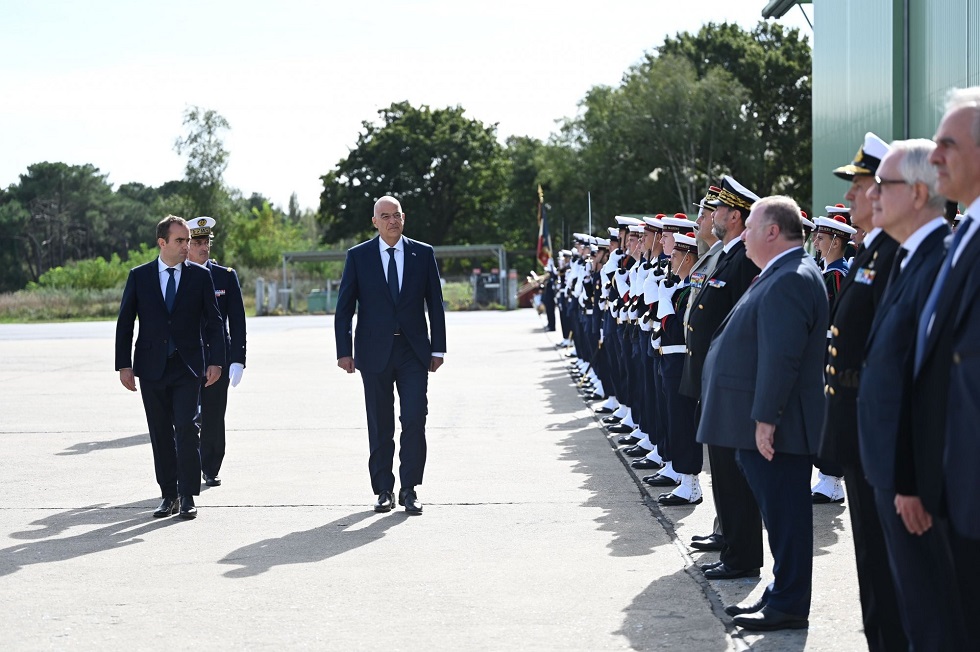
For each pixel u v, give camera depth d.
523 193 74.44
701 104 55.78
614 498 8.13
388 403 7.98
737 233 6.52
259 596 5.76
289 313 48.25
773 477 5.18
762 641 4.93
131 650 4.95
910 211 3.80
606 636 5.04
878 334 3.81
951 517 3.31
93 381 17.91
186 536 7.14
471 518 7.54
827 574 6.02
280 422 12.53
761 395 5.05
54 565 6.45
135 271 7.81
